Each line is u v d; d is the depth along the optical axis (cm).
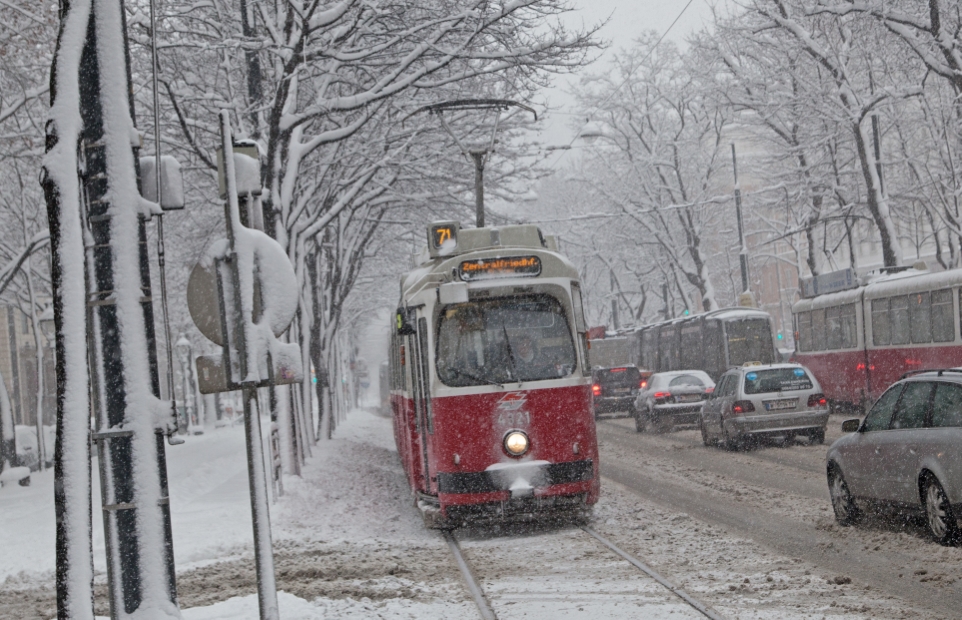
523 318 1341
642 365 5525
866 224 5100
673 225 5931
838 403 3581
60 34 688
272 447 1781
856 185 4219
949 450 1000
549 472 1290
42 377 3062
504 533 1341
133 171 697
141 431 672
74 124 671
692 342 4559
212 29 2247
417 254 1777
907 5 3309
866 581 892
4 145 2527
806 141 4162
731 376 2261
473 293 1336
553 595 912
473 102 2227
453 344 1329
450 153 2661
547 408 1306
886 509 1119
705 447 2348
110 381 675
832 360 3434
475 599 912
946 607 782
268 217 1983
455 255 1448
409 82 1967
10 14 2106
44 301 3766
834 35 3709
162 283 696
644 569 1005
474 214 2953
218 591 1055
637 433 2978
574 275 1371
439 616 847
